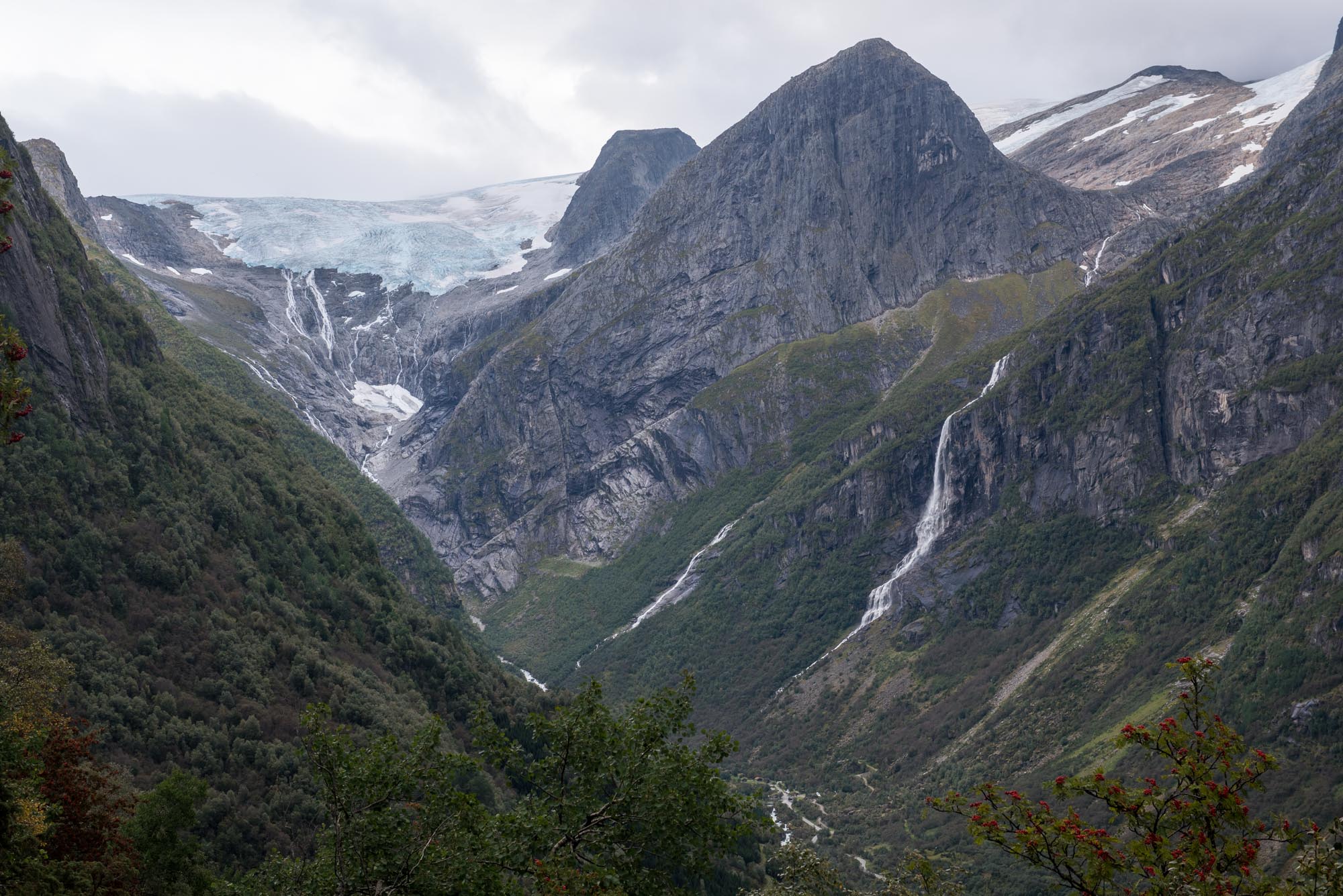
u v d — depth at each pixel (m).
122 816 65.06
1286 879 29.55
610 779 45.12
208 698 116.12
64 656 106.38
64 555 117.56
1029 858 30.39
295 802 104.44
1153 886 28.66
